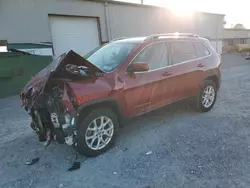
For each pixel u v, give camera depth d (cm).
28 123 477
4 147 364
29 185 266
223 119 451
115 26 1396
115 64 351
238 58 2041
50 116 309
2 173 292
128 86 342
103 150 333
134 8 1487
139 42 385
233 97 622
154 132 400
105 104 326
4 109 605
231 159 301
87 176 279
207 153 319
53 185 265
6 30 970
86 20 1258
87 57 421
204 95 489
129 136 388
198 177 265
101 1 1286
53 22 1122
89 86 302
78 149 313
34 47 993
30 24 1033
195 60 461
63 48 1180
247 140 356
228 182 254
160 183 259
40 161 319
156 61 391
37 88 306
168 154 322
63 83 294
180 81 424
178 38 439
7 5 955
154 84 378
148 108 382
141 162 304
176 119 459
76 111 289
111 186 259
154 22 1653
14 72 778
